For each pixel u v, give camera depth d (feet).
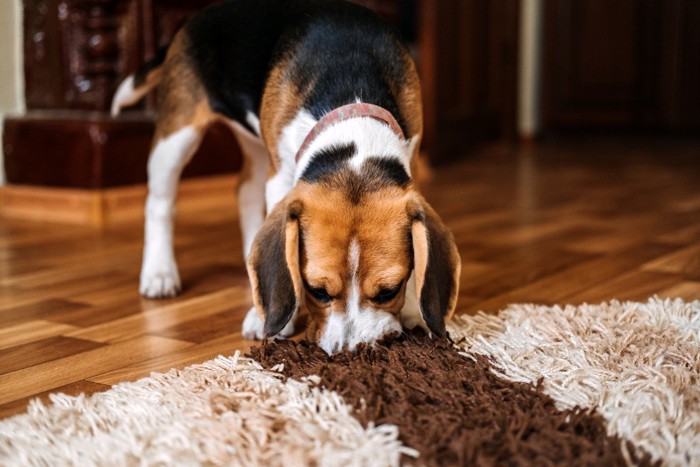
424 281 3.71
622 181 9.57
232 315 4.65
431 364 3.73
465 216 7.23
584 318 4.31
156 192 4.98
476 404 3.48
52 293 5.01
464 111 12.61
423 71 10.59
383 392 3.54
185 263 5.65
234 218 7.20
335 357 3.74
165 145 4.91
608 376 3.69
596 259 5.63
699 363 3.79
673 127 14.83
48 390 3.78
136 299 4.91
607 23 14.84
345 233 3.74
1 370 3.97
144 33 7.13
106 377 3.90
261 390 3.59
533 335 4.12
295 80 4.33
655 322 4.25
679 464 3.14
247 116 4.64
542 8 15.05
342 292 3.76
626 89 14.94
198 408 3.46
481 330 4.24
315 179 3.87
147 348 4.21
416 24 11.59
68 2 6.95
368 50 4.34
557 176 10.09
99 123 6.79
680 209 7.56
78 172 6.86
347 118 4.05
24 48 7.32
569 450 3.18
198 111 4.84
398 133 4.09
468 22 12.48
